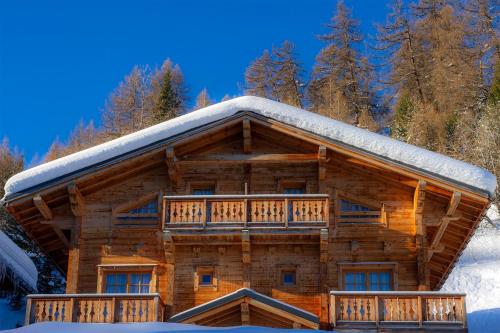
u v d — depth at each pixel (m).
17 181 23.92
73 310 22.33
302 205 23.80
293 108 24.73
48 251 27.56
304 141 25.09
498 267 40.78
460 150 52.72
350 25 73.88
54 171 24.14
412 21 73.88
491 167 48.59
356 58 72.12
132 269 24.42
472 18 69.19
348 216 24.97
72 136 72.00
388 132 63.69
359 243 24.41
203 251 24.56
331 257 24.28
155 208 25.36
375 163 24.02
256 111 24.73
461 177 23.33
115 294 22.44
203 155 25.33
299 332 19.77
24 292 29.66
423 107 61.53
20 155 59.25
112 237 24.84
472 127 54.78
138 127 71.38
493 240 44.44
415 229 24.30
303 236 23.95
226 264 24.38
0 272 26.27
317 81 72.94
